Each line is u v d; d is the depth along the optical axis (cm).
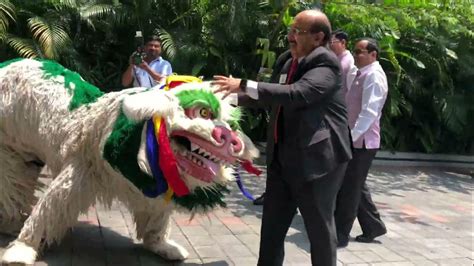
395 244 480
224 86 300
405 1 959
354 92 457
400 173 904
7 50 795
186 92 314
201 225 480
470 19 984
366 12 866
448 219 600
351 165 440
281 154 317
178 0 850
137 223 389
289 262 405
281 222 338
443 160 1025
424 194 740
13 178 383
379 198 686
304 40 308
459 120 985
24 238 341
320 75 292
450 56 956
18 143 375
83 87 362
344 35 465
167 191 313
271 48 871
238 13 800
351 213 450
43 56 746
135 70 553
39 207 338
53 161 356
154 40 561
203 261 390
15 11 774
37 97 354
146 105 294
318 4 868
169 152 301
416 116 1005
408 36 980
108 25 834
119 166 309
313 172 302
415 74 970
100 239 412
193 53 807
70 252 378
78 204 336
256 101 338
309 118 302
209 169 307
